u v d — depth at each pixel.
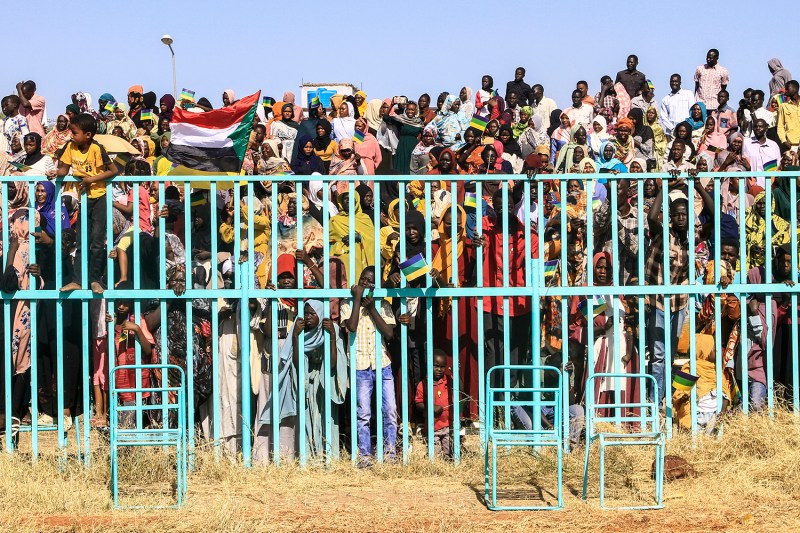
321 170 13.97
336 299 10.12
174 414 10.06
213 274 9.79
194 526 7.93
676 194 11.91
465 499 8.72
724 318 10.30
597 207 10.80
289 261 10.01
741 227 10.11
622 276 11.01
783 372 10.70
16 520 7.99
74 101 16.81
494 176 9.85
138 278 9.78
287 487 9.12
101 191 10.49
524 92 18.19
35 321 9.73
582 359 10.46
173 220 11.78
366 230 10.88
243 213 11.01
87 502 8.45
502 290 9.86
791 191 10.12
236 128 10.30
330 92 21.00
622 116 17.27
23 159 14.01
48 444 10.75
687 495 8.73
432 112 17.22
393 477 9.47
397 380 10.62
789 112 16.30
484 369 10.37
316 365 9.98
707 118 16.89
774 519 8.11
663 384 10.52
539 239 9.88
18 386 10.63
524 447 9.73
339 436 10.48
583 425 9.95
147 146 15.09
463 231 10.59
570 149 14.36
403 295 9.83
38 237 10.06
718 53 18.23
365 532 7.88
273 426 9.77
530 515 8.23
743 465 9.27
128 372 10.07
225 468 9.45
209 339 10.15
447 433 9.97
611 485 9.07
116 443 8.48
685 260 10.50
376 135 16.53
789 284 10.06
